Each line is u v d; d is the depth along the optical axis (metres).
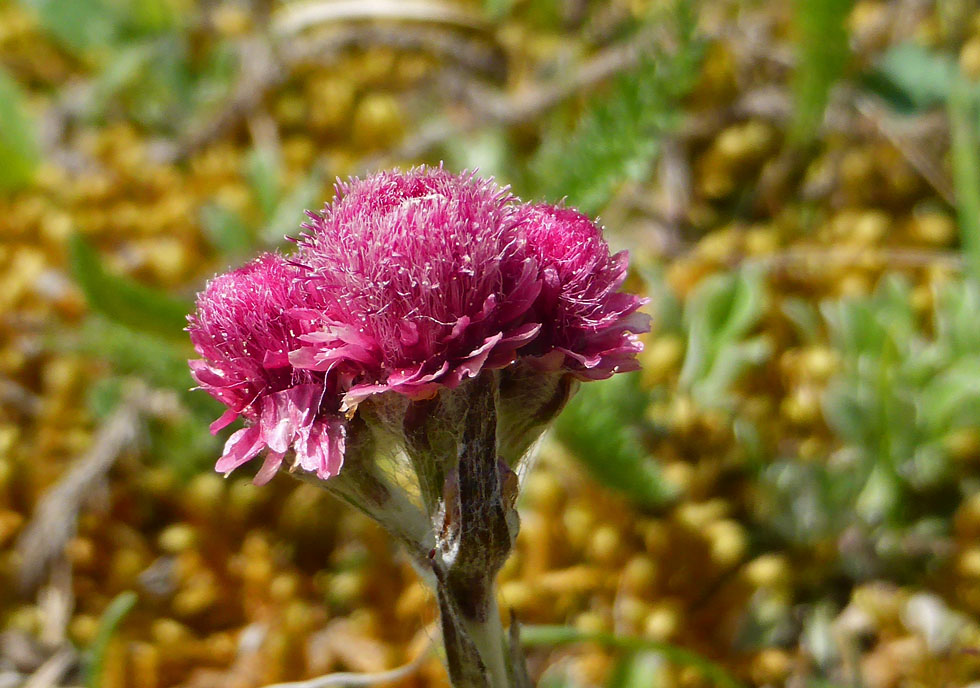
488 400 0.09
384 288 0.09
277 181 0.16
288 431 0.09
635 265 0.14
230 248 0.15
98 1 0.19
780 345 0.14
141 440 0.14
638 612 0.13
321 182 0.16
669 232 0.16
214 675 0.13
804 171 0.16
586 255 0.09
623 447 0.12
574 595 0.13
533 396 0.09
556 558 0.13
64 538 0.13
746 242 0.15
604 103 0.13
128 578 0.13
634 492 0.13
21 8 0.20
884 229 0.16
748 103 0.17
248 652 0.13
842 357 0.14
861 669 0.12
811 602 0.13
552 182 0.14
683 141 0.17
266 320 0.09
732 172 0.16
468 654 0.09
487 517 0.09
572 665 0.12
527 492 0.13
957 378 0.13
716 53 0.17
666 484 0.13
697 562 0.13
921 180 0.16
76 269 0.13
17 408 0.15
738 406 0.14
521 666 0.10
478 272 0.09
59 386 0.14
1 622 0.13
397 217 0.09
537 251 0.09
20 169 0.17
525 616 0.13
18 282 0.15
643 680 0.12
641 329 0.09
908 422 0.13
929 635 0.12
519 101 0.17
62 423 0.14
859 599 0.13
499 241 0.09
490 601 0.09
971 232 0.13
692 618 0.13
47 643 0.13
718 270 0.15
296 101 0.18
